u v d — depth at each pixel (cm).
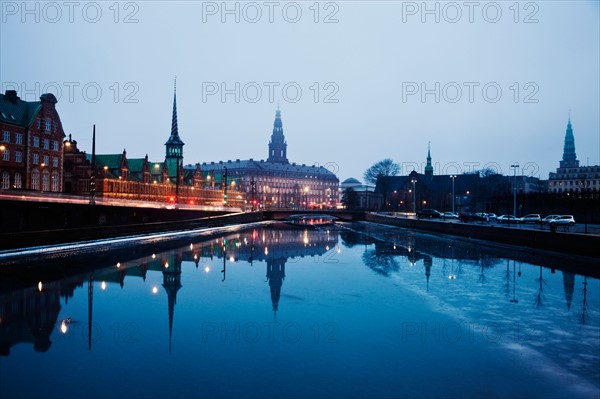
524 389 1577
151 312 2628
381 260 4875
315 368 1772
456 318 2486
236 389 1576
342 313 2614
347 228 11281
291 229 10675
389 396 1525
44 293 3073
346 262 4778
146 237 7175
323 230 10325
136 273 3938
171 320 2461
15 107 9494
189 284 3497
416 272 4034
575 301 2866
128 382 1628
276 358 1883
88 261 4547
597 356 1895
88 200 7412
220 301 2923
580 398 1509
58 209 6869
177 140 18362
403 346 2031
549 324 2356
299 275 3947
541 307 2719
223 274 3988
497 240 6462
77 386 1592
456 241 7081
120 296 3036
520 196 12950
